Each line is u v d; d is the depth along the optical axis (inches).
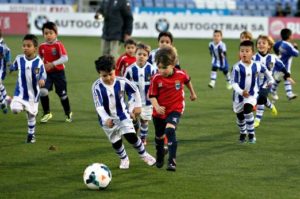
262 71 881.5
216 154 802.8
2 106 1056.8
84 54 2101.4
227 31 2829.7
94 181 634.2
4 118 1031.6
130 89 709.3
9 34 2704.2
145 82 842.8
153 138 904.3
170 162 703.7
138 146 715.4
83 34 2785.4
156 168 727.7
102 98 700.0
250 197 618.8
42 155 784.9
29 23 2733.8
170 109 711.7
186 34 2807.6
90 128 963.3
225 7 3270.2
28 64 832.3
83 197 610.5
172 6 3225.9
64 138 888.3
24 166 730.2
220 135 922.7
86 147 833.5
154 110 721.6
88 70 1704.0
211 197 615.8
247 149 834.2
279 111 1143.6
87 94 1306.6
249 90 869.2
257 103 962.7
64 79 1003.9
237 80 868.0
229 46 2495.1
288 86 1263.5
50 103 1190.9
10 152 798.5
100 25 2790.4
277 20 2842.0
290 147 848.9
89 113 1093.1
